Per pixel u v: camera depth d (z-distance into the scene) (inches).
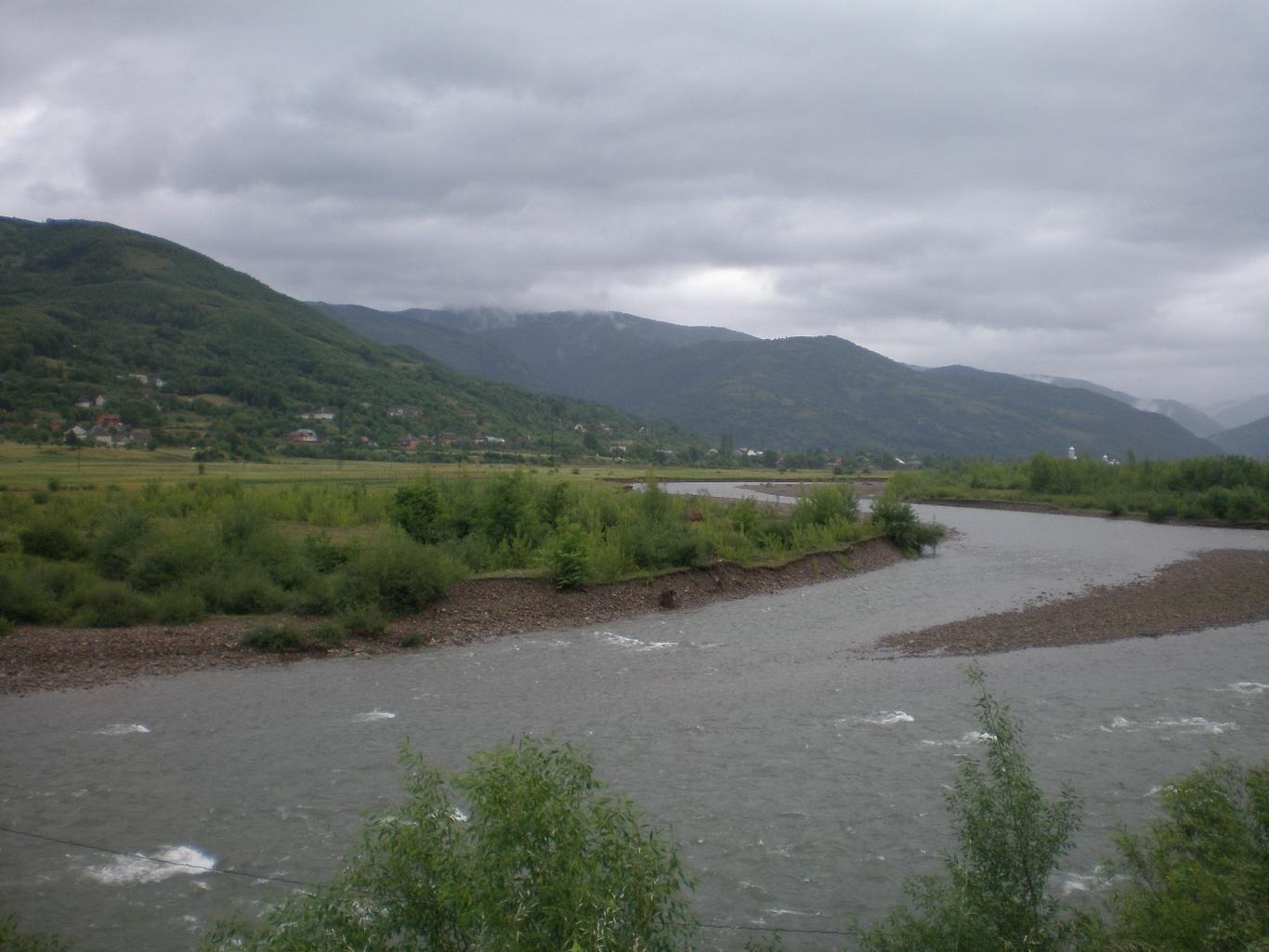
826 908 411.2
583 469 5393.7
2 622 935.7
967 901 291.4
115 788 561.9
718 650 987.3
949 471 5152.6
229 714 725.9
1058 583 1519.4
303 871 450.6
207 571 1135.0
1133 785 557.6
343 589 1084.5
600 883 221.3
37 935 383.2
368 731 681.6
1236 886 266.7
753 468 7332.7
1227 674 862.5
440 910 222.1
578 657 951.0
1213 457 3641.7
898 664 917.8
